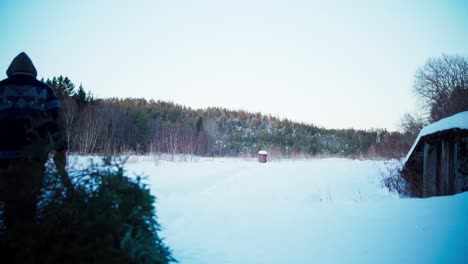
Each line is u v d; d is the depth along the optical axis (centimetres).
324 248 388
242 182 1199
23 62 296
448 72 2283
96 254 200
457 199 513
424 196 880
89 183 235
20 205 222
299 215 595
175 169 1469
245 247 411
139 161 1725
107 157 245
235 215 620
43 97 297
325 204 710
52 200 224
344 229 459
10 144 276
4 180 225
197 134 3444
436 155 866
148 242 236
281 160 2761
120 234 215
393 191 1019
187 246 419
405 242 374
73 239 211
